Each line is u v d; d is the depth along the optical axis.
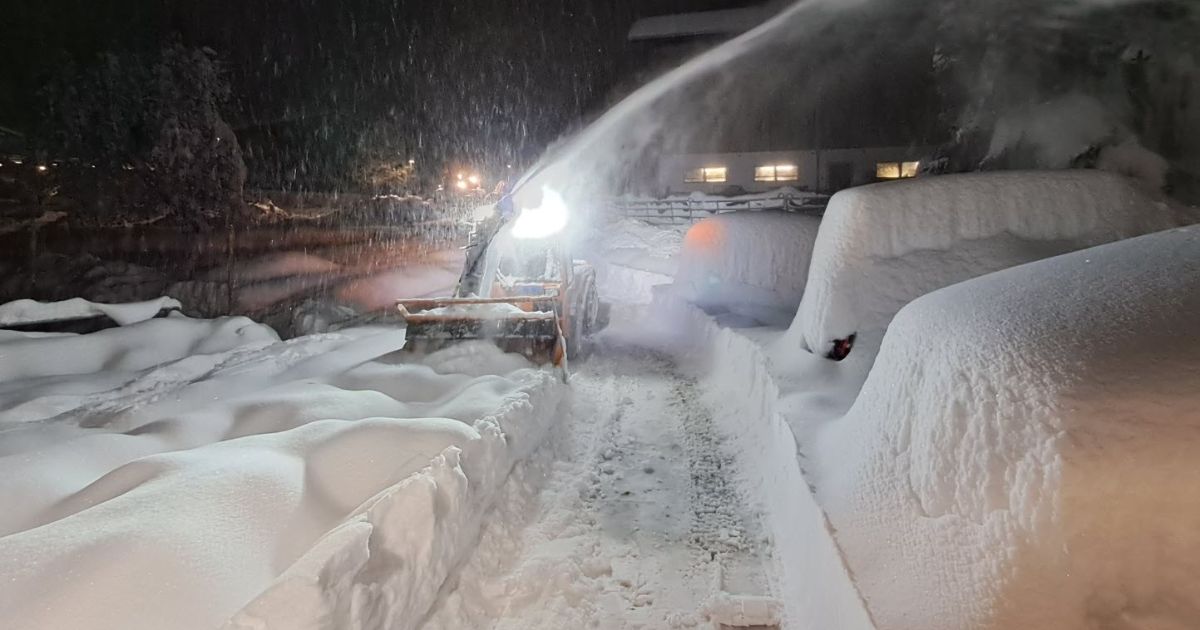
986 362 2.49
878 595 2.52
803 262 8.70
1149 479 1.95
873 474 3.04
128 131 19.22
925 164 15.71
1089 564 1.96
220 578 2.54
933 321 3.03
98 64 18.61
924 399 2.80
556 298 7.60
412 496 3.01
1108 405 2.07
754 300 8.95
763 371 5.61
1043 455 2.09
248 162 29.67
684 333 9.80
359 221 28.36
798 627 3.28
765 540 4.28
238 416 4.65
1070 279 2.77
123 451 3.93
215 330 8.47
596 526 4.44
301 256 18.55
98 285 13.22
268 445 3.67
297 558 2.83
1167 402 2.03
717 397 6.99
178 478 3.10
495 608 3.48
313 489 3.35
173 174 19.38
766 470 4.92
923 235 5.03
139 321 8.61
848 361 4.93
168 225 19.41
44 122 18.48
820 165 29.00
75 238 16.56
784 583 3.71
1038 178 5.04
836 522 3.11
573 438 5.93
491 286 8.09
